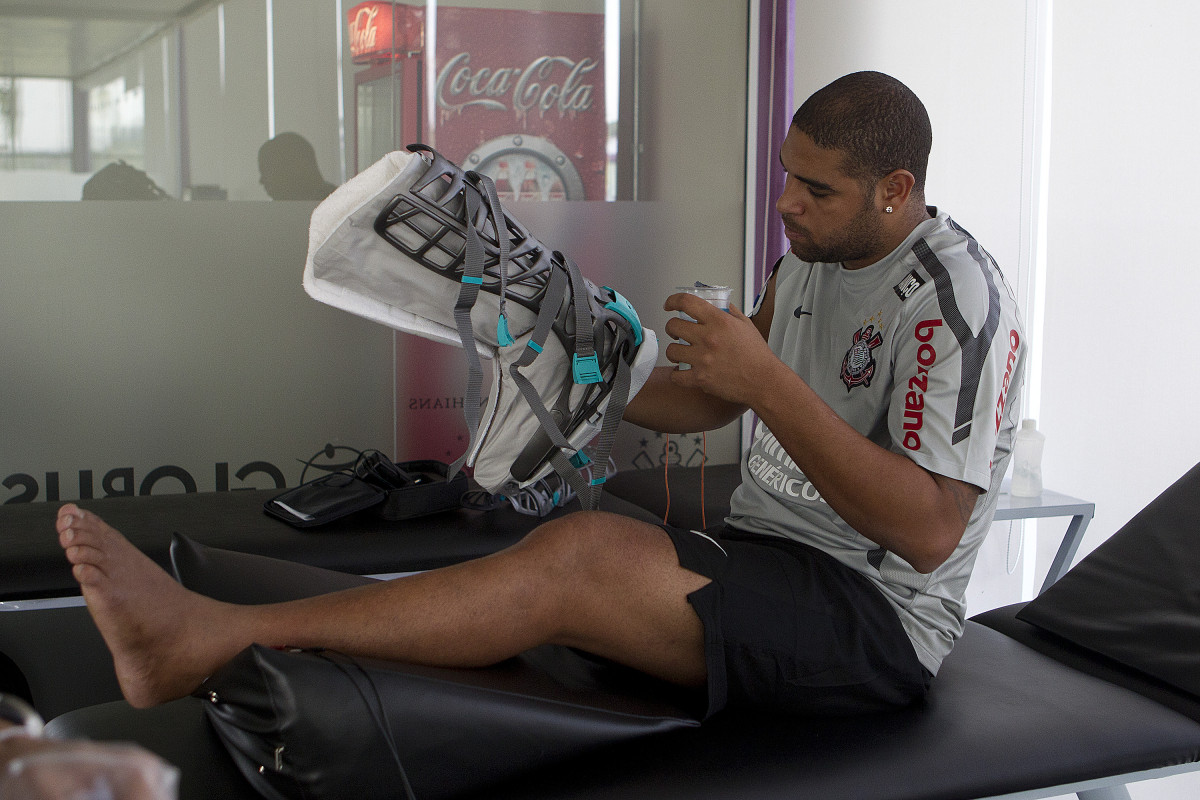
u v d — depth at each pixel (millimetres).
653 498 2621
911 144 1372
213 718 1199
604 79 3164
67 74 2684
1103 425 2396
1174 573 1656
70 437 2811
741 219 3377
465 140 3053
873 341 1424
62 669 2074
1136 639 1560
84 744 427
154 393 2863
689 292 1379
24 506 2242
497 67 3051
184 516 2197
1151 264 2256
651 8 3178
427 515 2256
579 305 1496
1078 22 2422
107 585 1053
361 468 2344
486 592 1199
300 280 2939
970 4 2699
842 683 1321
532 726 1149
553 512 2363
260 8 2811
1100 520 2412
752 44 3262
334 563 2000
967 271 1352
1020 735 1307
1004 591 2717
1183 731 1361
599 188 3207
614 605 1261
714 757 1225
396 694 1077
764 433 1618
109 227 2770
